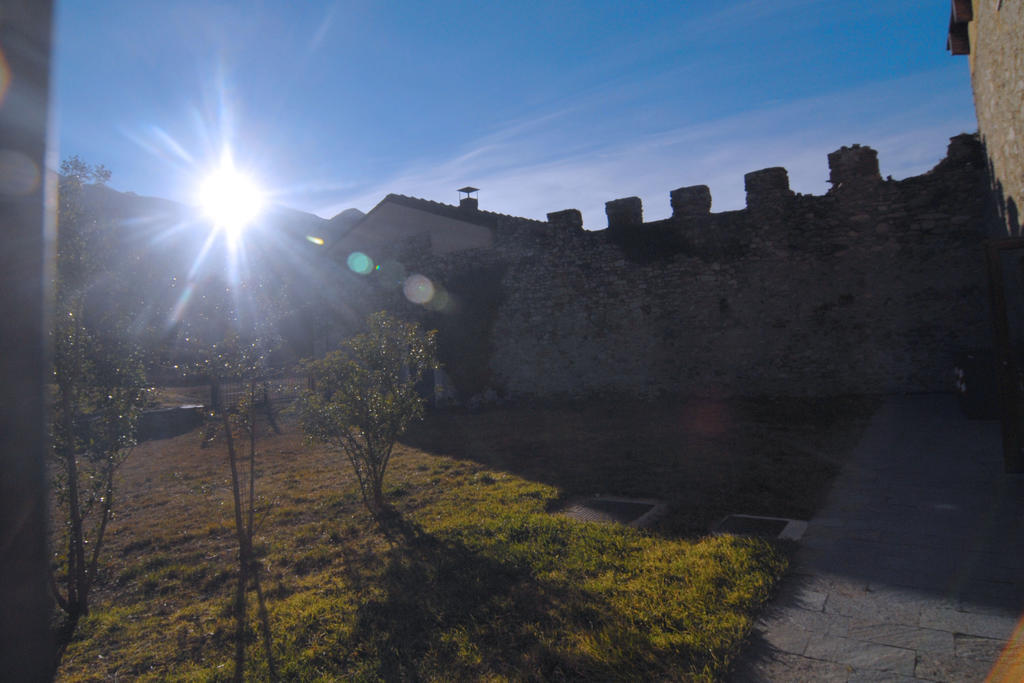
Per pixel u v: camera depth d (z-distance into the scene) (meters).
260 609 4.43
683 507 5.68
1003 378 5.78
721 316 12.67
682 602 3.64
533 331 14.88
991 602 3.34
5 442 2.23
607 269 13.98
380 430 6.84
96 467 5.36
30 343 2.33
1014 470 5.71
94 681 3.60
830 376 11.62
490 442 10.30
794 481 6.22
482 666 3.20
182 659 3.81
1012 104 7.11
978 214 10.55
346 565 5.17
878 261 11.30
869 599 3.53
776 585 3.81
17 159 2.28
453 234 16.70
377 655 3.47
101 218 4.77
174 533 6.66
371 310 17.53
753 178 12.43
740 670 2.92
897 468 6.39
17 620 2.24
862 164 11.50
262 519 6.82
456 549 5.10
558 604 3.79
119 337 4.70
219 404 6.32
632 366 13.62
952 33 9.89
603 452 8.66
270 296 5.98
